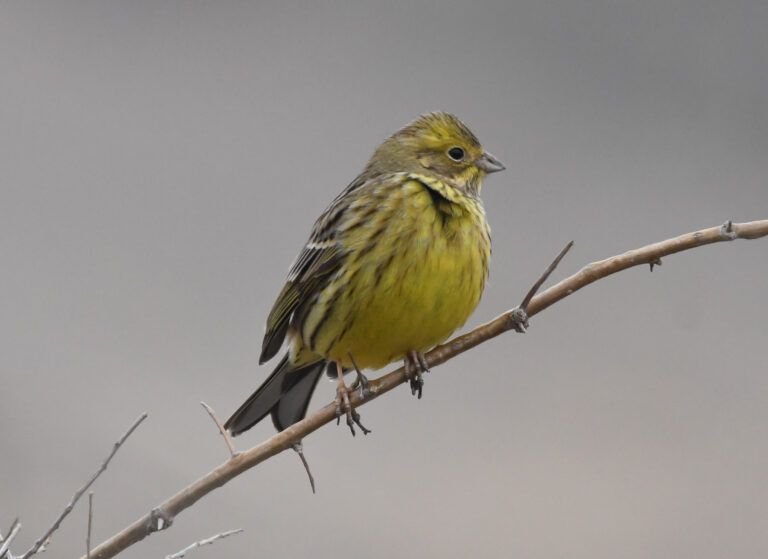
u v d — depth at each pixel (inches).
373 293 462.9
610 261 404.8
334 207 487.5
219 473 388.5
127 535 381.1
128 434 352.5
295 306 490.3
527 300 414.3
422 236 463.2
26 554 343.0
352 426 445.7
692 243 396.2
